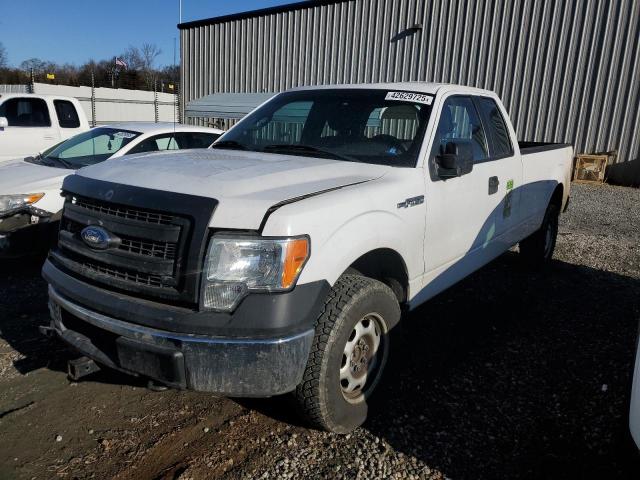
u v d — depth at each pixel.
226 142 4.08
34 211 5.20
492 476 2.65
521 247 5.94
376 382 3.08
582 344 4.14
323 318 2.68
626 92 13.00
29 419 3.01
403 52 15.92
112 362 2.61
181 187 2.62
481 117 4.39
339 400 2.78
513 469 2.70
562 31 13.54
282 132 4.05
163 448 2.79
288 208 2.50
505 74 14.44
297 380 2.54
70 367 2.82
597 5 13.03
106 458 2.70
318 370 2.65
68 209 2.96
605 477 2.64
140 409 3.14
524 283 5.61
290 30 17.83
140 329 2.48
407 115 3.73
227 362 2.39
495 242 4.55
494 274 5.89
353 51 16.75
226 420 3.05
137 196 2.60
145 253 2.57
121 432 2.92
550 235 6.12
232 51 19.28
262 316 2.38
